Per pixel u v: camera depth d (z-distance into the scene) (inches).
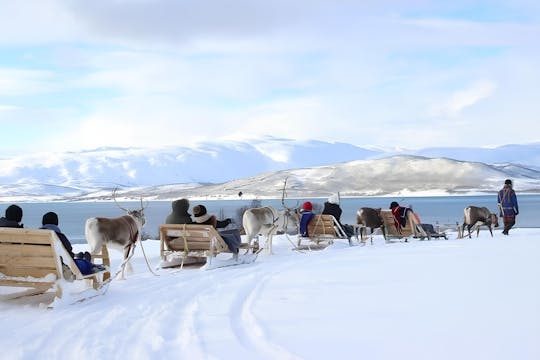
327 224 706.8
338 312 301.4
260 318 293.4
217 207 4542.3
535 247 609.3
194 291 393.4
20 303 354.9
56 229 359.6
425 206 4758.9
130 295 383.2
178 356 235.3
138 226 498.0
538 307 295.4
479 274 410.6
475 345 231.5
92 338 267.1
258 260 592.1
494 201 6269.7
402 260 519.8
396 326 266.5
